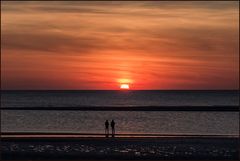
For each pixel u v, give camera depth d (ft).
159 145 161.99
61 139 176.86
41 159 132.87
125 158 135.23
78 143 165.78
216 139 180.96
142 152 146.30
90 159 133.28
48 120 323.78
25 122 305.94
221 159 134.21
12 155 139.13
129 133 228.02
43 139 176.14
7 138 179.01
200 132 244.22
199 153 144.77
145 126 278.26
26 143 165.17
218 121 325.21
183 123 305.94
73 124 290.35
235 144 164.96
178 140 177.37
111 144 163.84
